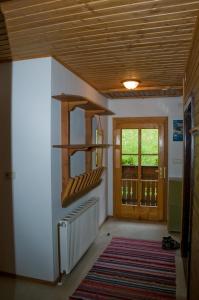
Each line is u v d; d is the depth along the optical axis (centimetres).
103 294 238
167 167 457
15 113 255
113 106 478
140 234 399
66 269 254
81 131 334
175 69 292
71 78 295
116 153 481
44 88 244
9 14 164
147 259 311
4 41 207
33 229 253
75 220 275
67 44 216
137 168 473
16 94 254
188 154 297
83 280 262
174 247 341
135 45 220
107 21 175
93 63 268
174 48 227
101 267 290
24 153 253
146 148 468
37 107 247
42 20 173
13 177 258
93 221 341
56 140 255
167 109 454
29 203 253
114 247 346
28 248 256
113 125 480
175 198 402
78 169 323
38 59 246
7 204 262
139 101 466
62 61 262
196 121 198
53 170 249
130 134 474
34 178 250
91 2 150
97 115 406
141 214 473
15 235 261
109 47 224
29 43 213
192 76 222
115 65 276
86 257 315
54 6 155
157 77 328
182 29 189
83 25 181
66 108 264
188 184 302
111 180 485
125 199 482
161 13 165
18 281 258
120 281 261
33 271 256
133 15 167
